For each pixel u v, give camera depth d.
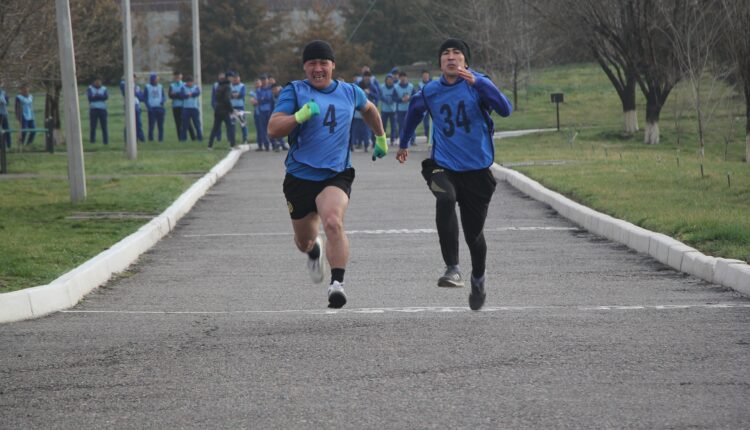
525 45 116.38
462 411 13.36
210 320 20.30
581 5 78.56
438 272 27.38
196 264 29.92
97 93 83.62
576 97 123.19
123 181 51.91
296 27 169.62
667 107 105.06
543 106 117.44
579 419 12.91
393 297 23.39
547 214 40.78
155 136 95.19
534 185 47.25
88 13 82.44
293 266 29.19
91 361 16.58
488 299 22.88
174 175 55.69
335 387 14.64
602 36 83.94
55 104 85.00
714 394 13.94
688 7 70.94
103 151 75.81
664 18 74.62
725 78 77.25
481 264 20.36
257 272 28.17
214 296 24.23
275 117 18.86
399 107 82.44
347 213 41.69
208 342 17.89
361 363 16.03
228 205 45.59
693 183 43.50
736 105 88.44
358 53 141.88
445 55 19.70
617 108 112.50
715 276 24.61
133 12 165.38
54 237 32.44
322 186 19.42
